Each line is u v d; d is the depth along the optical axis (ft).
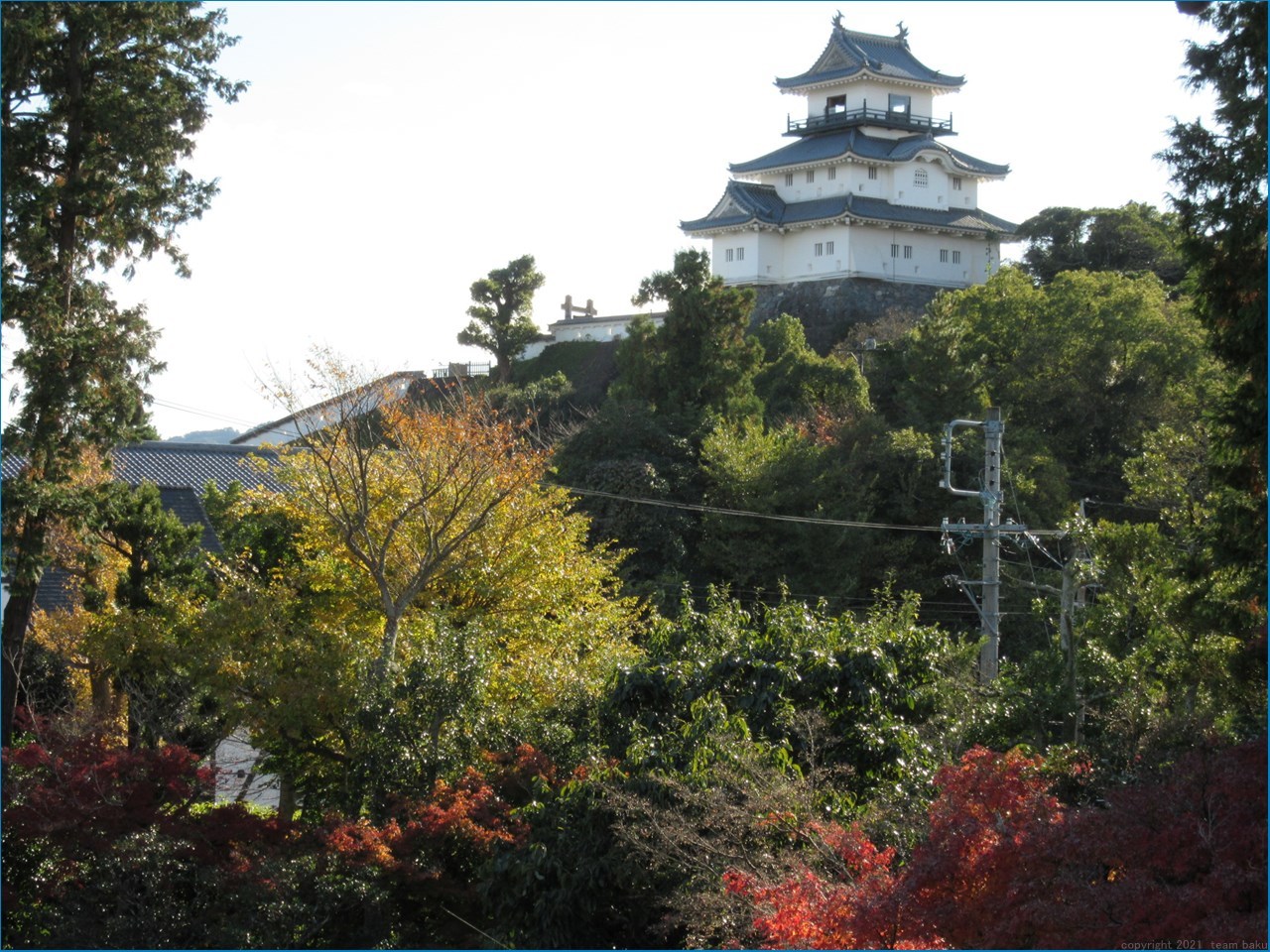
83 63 83.25
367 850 53.06
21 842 52.08
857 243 268.00
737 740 47.65
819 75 277.64
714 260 285.43
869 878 36.55
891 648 57.11
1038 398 172.76
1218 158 54.60
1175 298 205.87
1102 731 58.59
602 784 48.42
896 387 181.98
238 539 100.94
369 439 86.84
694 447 152.15
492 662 65.57
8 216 77.66
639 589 131.03
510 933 49.24
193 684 67.87
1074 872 33.24
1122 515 162.91
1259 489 53.16
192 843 52.75
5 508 76.07
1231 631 55.26
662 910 47.96
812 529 138.72
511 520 84.84
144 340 83.41
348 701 65.67
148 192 81.97
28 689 84.69
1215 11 54.75
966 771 37.91
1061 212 245.24
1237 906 31.94
